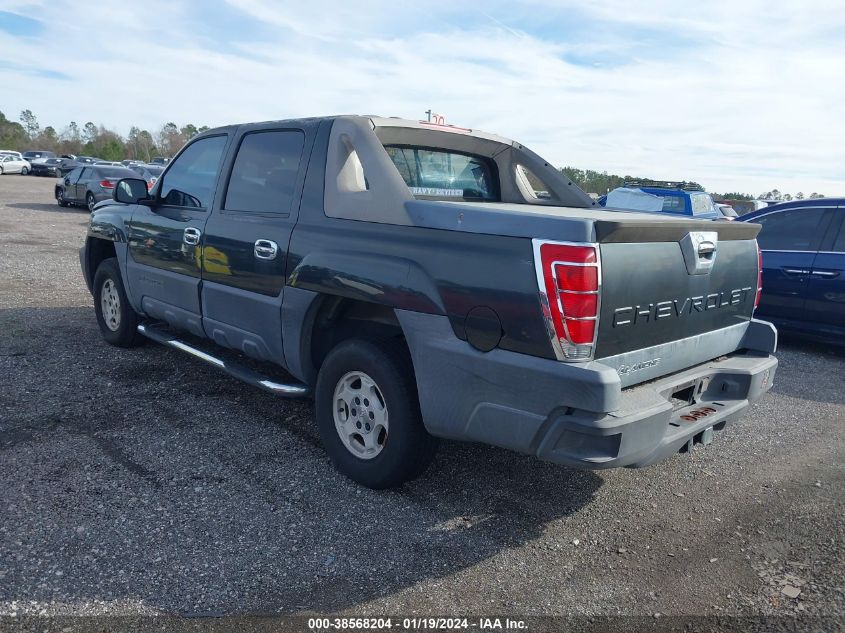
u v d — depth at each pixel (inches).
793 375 263.4
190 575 114.7
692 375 140.1
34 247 506.6
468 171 193.2
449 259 126.0
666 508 147.5
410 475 143.3
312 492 145.7
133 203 206.1
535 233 115.1
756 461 175.6
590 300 111.4
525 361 115.7
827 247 289.1
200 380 213.3
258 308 166.1
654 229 121.1
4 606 104.0
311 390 163.2
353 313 156.6
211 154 192.5
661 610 112.0
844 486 161.3
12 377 207.6
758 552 130.8
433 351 127.6
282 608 107.8
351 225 145.0
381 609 109.0
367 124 151.9
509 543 130.3
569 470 163.3
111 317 243.8
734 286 149.8
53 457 155.6
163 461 156.9
